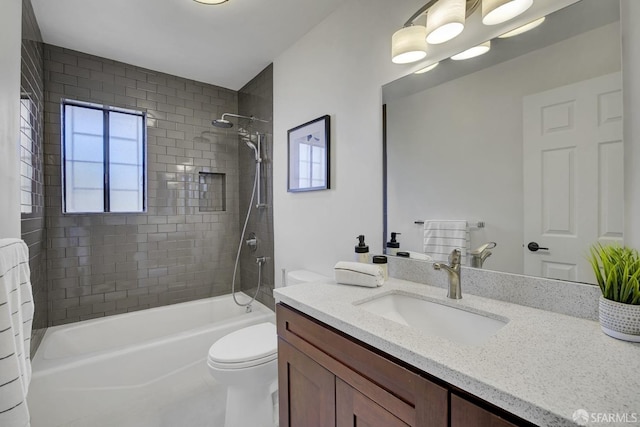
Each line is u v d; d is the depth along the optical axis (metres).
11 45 1.29
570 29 0.94
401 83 1.44
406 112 1.42
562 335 0.80
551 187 1.00
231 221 3.01
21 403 0.79
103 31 2.00
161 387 1.89
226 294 2.97
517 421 0.56
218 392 1.90
